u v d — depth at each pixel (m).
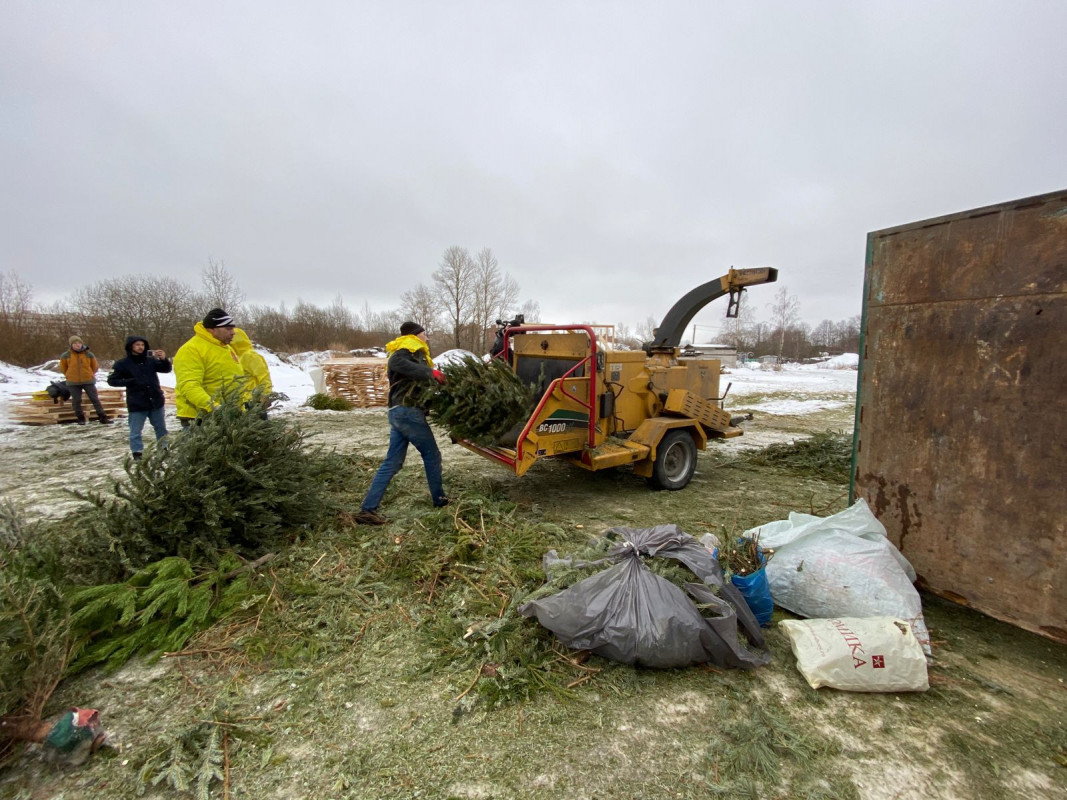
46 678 2.20
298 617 3.01
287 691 2.50
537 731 2.27
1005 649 2.91
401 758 2.13
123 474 6.25
